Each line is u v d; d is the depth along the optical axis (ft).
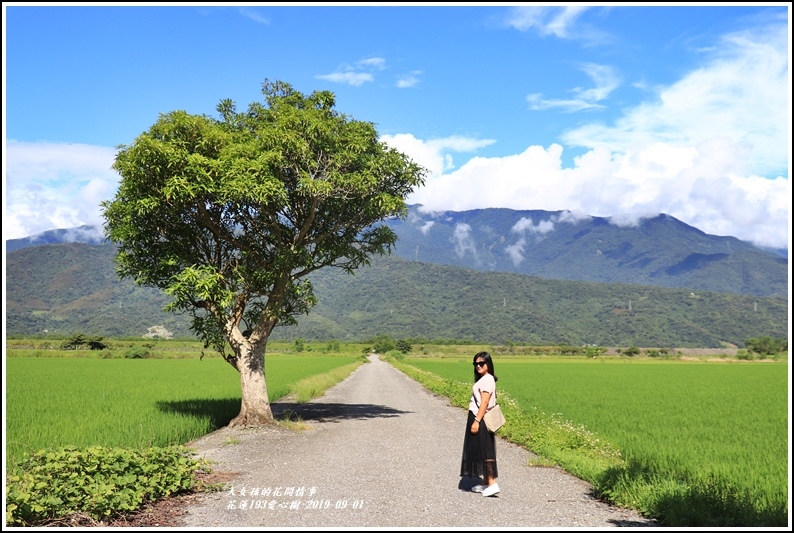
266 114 69.36
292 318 72.43
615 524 27.61
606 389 138.31
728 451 49.16
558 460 43.39
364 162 67.92
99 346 418.31
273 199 61.21
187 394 105.09
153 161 59.47
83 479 29.55
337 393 119.75
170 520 27.78
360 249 77.15
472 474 33.99
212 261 69.41
